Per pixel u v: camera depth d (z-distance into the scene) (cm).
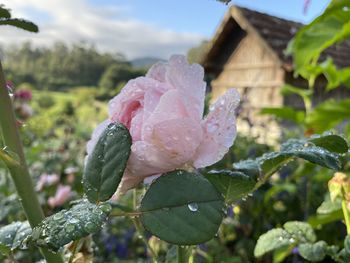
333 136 19
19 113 105
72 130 123
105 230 65
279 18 278
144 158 14
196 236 13
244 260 65
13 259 18
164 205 13
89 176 14
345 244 21
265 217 67
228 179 16
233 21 280
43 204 68
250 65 276
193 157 15
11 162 16
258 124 109
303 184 65
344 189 21
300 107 246
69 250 18
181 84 15
